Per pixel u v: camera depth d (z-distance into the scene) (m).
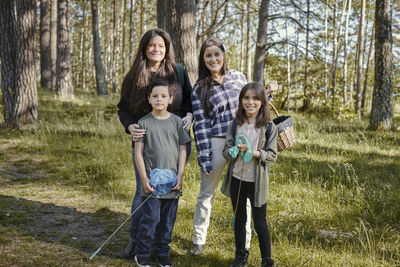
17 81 8.99
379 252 3.33
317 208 4.40
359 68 14.77
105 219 3.96
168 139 2.83
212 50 3.05
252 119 2.89
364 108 17.39
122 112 3.16
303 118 14.39
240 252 2.86
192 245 3.40
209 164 3.05
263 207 2.81
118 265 2.89
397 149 7.82
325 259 3.12
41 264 2.80
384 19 10.19
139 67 3.01
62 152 6.99
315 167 6.16
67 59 15.40
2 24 8.90
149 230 2.80
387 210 4.32
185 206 4.39
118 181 5.30
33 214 3.98
